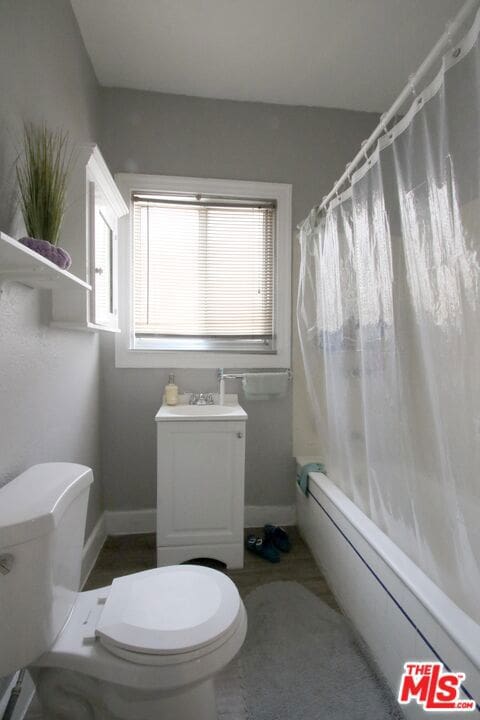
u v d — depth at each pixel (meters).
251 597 1.60
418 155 1.09
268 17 1.61
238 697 1.14
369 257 1.38
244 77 1.97
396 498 1.28
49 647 0.86
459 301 0.97
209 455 1.77
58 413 1.39
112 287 1.85
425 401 1.18
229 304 2.23
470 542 0.97
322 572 1.78
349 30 1.68
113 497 2.14
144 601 0.96
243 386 2.13
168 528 1.77
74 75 1.58
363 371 1.44
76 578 1.03
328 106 2.21
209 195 2.15
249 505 2.25
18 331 1.07
